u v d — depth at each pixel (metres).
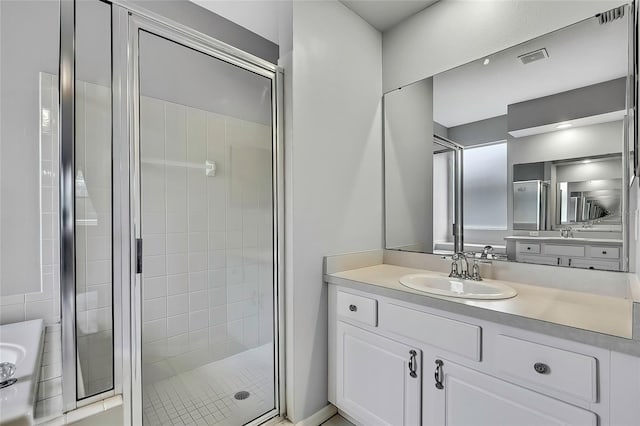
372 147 2.16
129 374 1.24
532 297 1.30
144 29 1.32
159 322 1.54
